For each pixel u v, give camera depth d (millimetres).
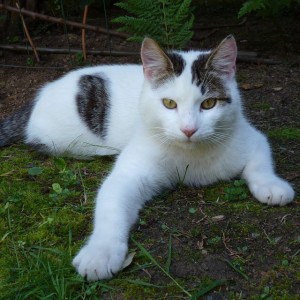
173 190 542
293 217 475
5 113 770
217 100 500
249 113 725
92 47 979
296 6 1031
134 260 429
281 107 742
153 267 421
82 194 540
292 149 617
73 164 611
